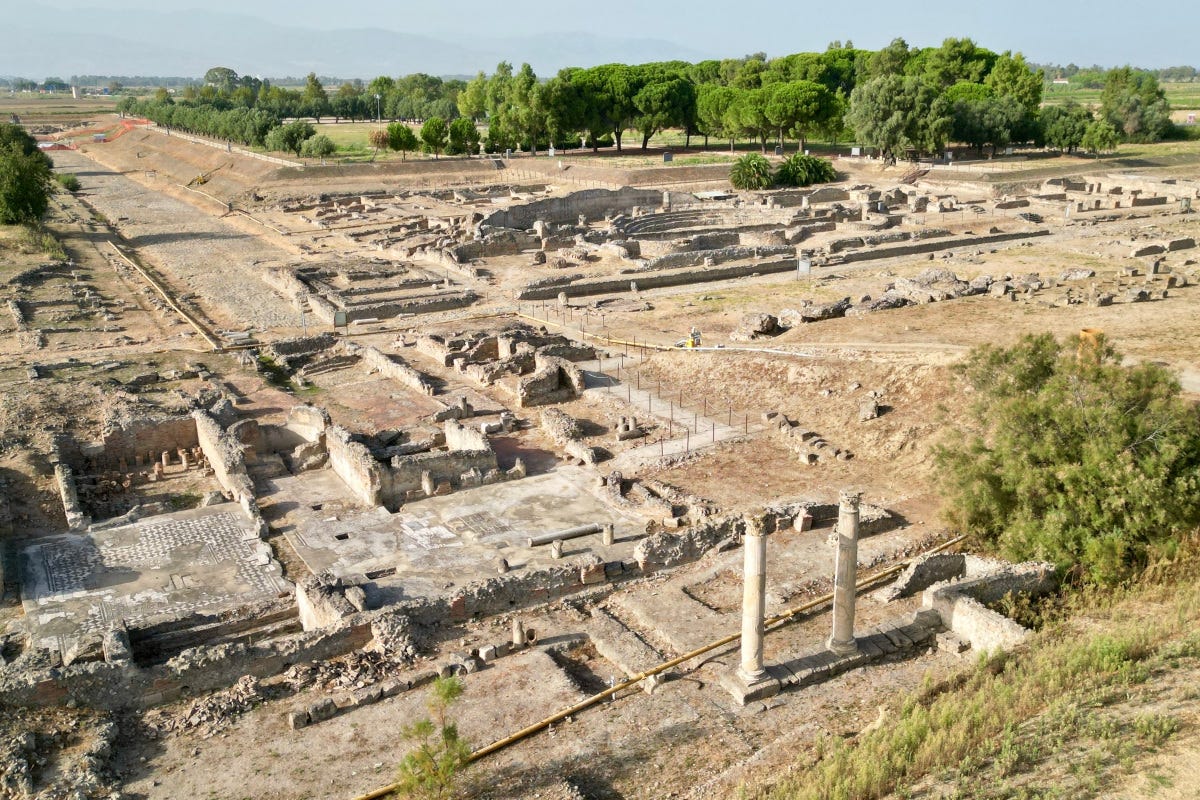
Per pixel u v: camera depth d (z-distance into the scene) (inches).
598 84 6387.8
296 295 2972.4
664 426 1872.5
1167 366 1793.8
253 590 1305.4
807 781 832.3
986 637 1070.4
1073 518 1199.6
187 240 4079.7
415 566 1359.5
